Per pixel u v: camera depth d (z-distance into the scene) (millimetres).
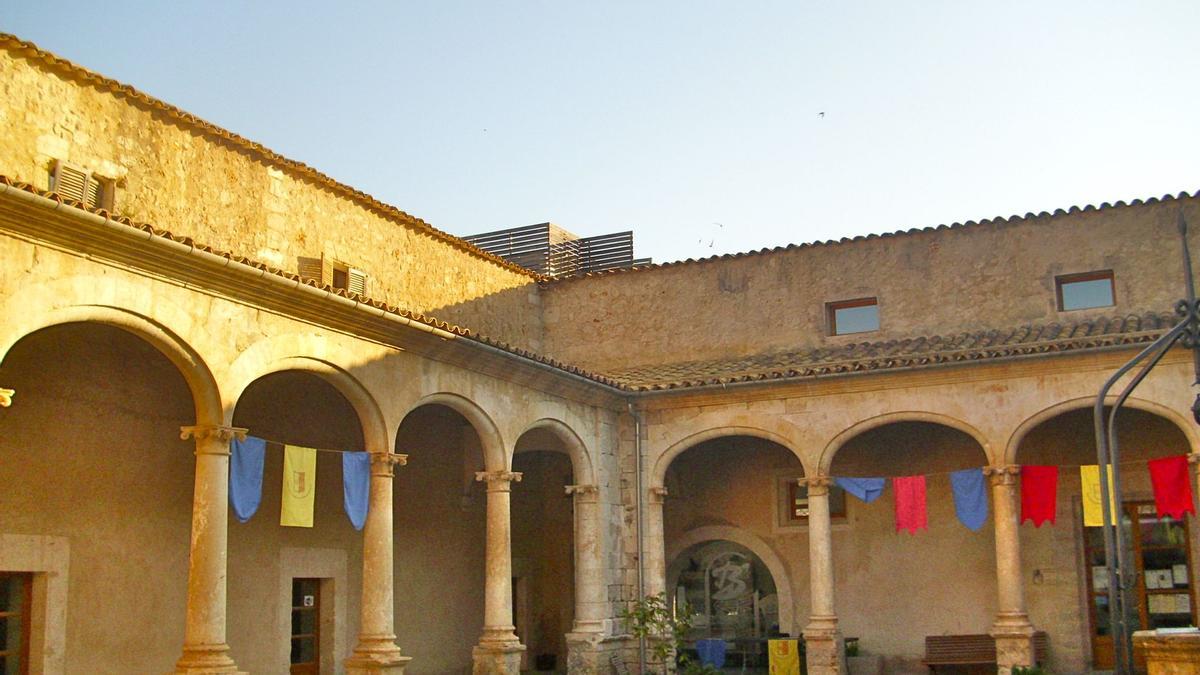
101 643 14953
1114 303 22062
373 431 16375
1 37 14664
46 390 14617
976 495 19406
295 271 19219
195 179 17547
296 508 15289
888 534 22406
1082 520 21062
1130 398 18594
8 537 13961
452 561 21609
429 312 22562
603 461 21344
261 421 17641
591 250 29750
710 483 23969
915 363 19641
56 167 15328
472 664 21812
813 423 20609
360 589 19453
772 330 24484
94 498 15078
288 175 19328
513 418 19062
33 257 11828
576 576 20812
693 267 25406
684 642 22969
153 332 13141
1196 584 20141
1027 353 19016
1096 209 22312
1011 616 19000
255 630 17281
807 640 20094
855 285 24000
